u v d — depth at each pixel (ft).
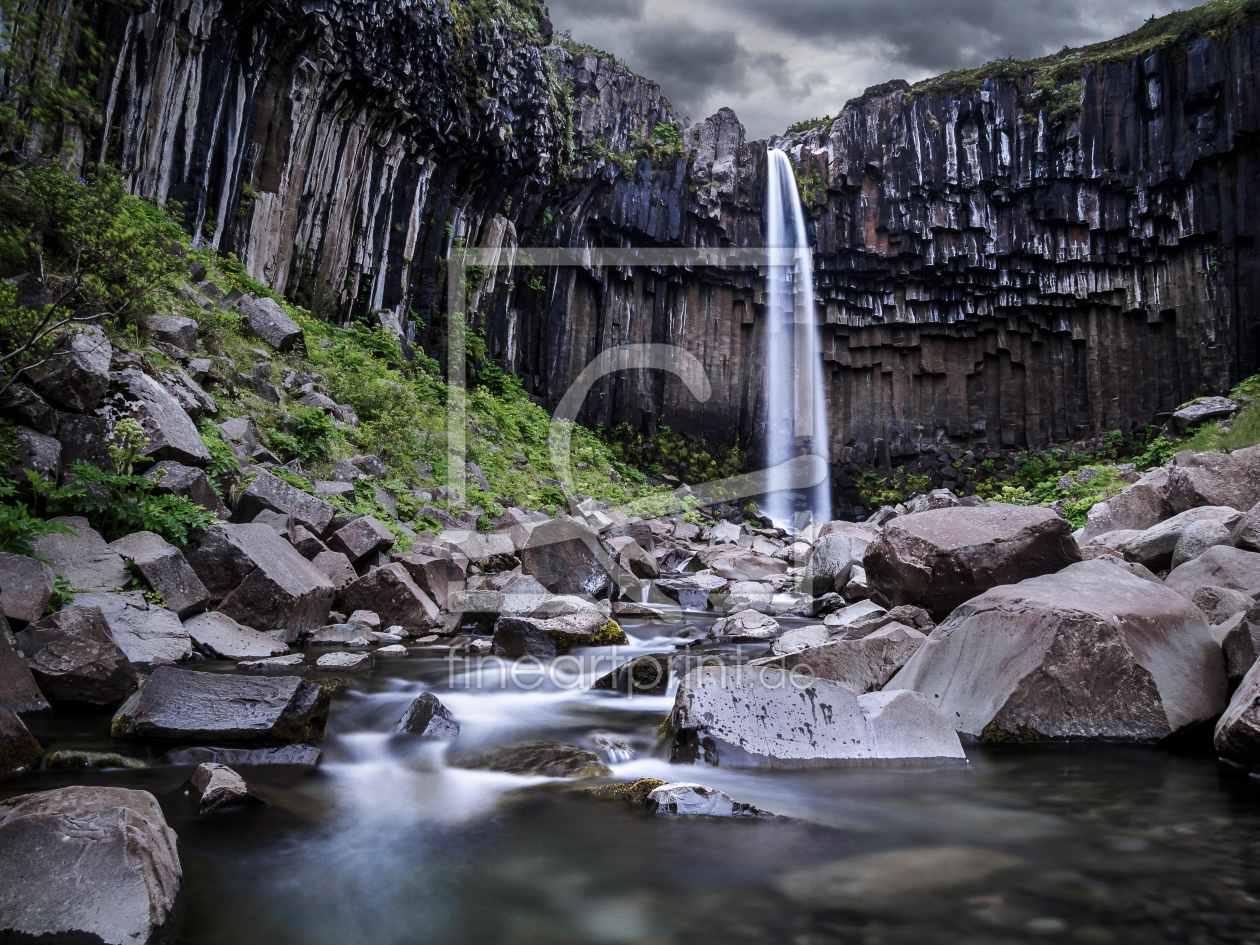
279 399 36.27
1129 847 9.59
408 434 43.57
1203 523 23.09
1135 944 7.28
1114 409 97.40
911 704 13.98
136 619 17.83
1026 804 11.16
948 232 99.96
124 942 6.84
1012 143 96.07
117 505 20.68
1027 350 104.63
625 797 11.30
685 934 7.56
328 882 8.62
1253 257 85.66
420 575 26.20
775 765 12.96
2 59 18.30
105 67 39.55
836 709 13.82
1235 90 84.58
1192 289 90.99
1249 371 85.51
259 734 13.02
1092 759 13.34
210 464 25.63
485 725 15.23
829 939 7.41
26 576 16.17
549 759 13.05
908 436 107.34
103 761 11.81
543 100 74.69
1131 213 92.73
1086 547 27.99
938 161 97.81
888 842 9.75
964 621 16.14
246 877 8.69
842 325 106.01
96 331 23.88
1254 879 8.66
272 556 22.54
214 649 18.84
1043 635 14.76
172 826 9.91
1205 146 86.94
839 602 29.40
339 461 35.19
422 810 10.87
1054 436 102.17
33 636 14.85
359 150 59.88
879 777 12.46
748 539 55.06
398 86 59.26
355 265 60.59
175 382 27.53
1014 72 96.37
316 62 53.16
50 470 20.15
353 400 43.55
